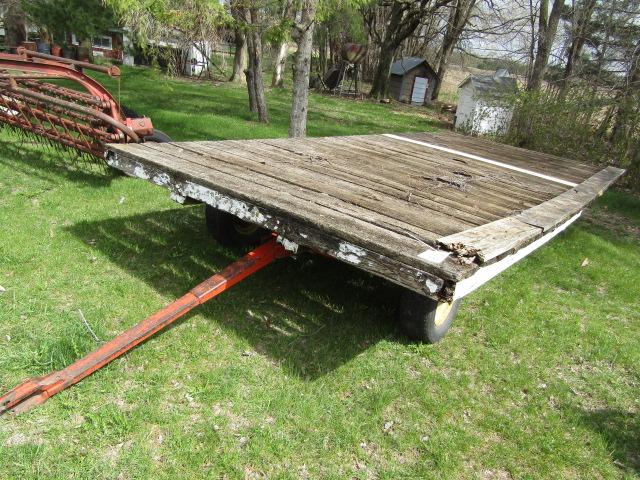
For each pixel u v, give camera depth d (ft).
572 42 48.83
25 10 47.06
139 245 14.64
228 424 8.69
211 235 15.37
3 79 18.08
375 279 14.52
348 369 10.53
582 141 35.22
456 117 55.16
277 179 11.58
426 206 11.03
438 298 7.42
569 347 12.88
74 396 8.77
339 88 85.92
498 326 13.30
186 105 45.62
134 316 11.19
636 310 15.85
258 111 40.24
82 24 46.39
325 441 8.62
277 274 14.06
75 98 18.12
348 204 10.25
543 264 18.44
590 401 10.89
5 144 22.34
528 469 8.73
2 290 11.48
